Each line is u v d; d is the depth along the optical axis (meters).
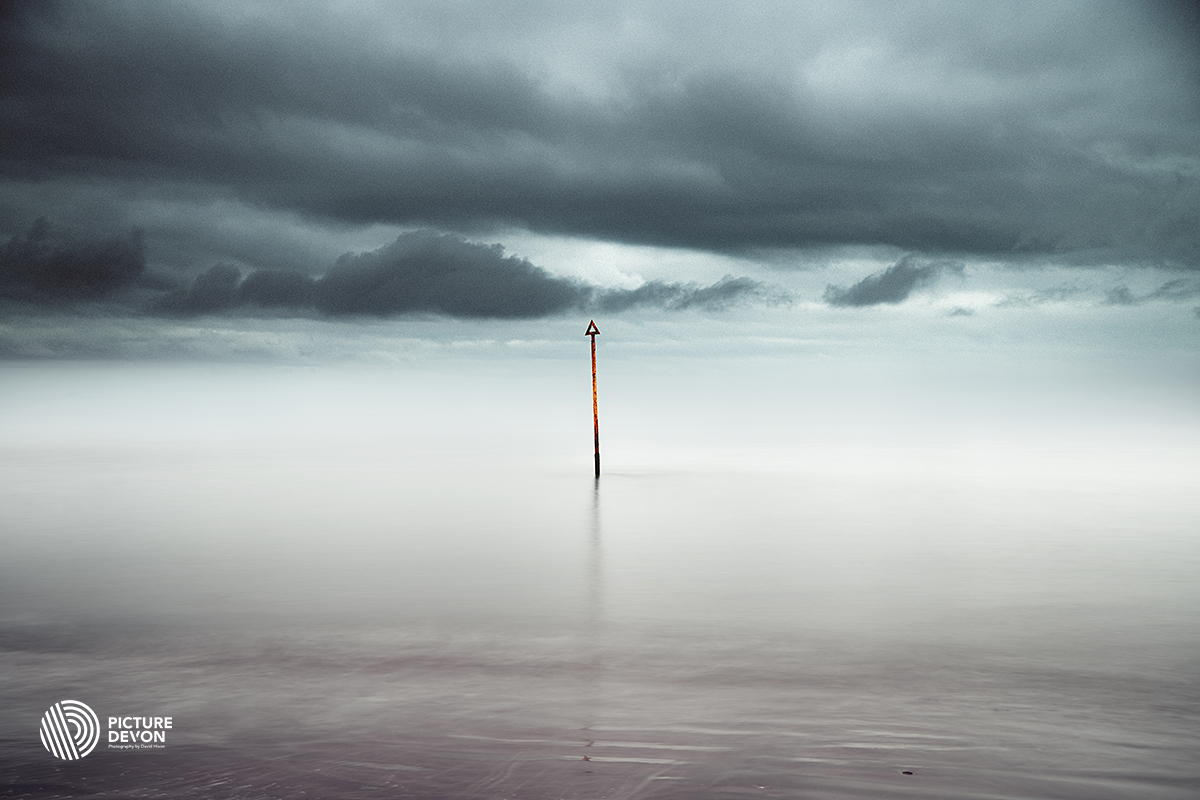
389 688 13.42
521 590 21.67
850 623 17.95
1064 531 31.97
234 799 9.45
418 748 10.77
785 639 16.59
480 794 9.49
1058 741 10.95
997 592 21.17
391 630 17.55
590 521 35.25
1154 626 17.53
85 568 25.09
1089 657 15.17
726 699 12.77
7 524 34.88
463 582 22.81
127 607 19.86
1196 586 21.86
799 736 11.14
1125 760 10.34
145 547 29.00
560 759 10.40
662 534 31.58
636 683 13.69
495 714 12.08
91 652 15.90
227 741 11.07
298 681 13.86
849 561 25.88
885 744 10.86
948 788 9.56
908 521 35.00
